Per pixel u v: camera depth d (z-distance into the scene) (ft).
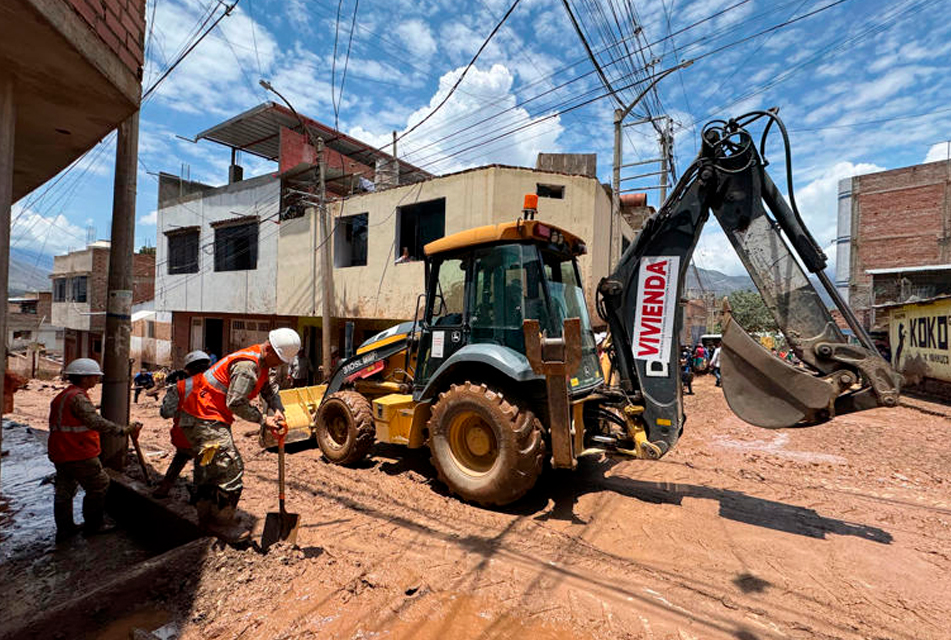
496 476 13.44
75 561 11.57
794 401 12.44
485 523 12.98
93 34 8.47
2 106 8.71
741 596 9.43
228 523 11.33
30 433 26.04
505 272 15.10
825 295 15.15
